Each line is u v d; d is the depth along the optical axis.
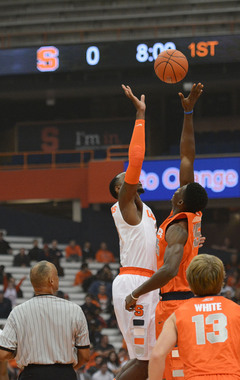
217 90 29.19
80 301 20.20
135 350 5.23
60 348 5.06
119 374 5.33
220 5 29.77
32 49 26.86
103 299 19.66
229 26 29.02
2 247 22.36
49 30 30.47
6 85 27.91
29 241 24.53
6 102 31.16
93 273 22.48
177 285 4.95
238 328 4.11
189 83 26.55
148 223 5.37
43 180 26.81
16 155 28.64
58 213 30.09
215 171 24.30
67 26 30.42
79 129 30.55
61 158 28.44
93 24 30.27
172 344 4.10
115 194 5.62
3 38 30.14
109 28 29.31
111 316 19.09
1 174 27.14
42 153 28.09
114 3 30.52
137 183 5.21
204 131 29.97
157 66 5.87
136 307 5.22
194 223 4.95
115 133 30.33
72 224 25.91
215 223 31.09
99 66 26.27
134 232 5.29
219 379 3.96
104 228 26.56
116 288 5.31
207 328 4.10
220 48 25.66
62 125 30.69
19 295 19.28
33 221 25.14
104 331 18.80
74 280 21.42
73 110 31.38
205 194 5.02
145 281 4.79
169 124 30.73
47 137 30.73
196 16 29.77
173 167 24.31
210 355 4.04
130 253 5.30
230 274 22.17
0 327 13.12
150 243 5.31
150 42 26.05
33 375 5.00
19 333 5.06
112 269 22.95
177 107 30.69
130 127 30.27
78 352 5.20
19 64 26.88
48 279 5.18
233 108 30.55
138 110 5.30
